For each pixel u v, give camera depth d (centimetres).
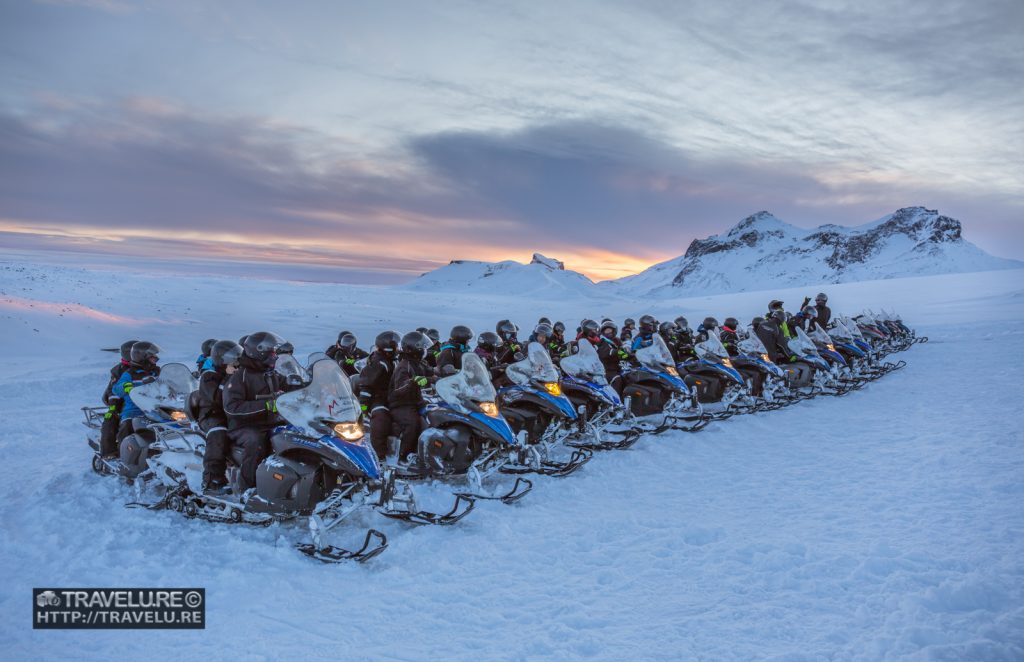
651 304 9456
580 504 712
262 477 612
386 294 12150
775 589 488
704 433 1073
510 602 480
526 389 895
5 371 2428
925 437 971
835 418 1184
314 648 417
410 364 781
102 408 907
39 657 412
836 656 387
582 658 397
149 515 694
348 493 622
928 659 378
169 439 730
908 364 1923
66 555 581
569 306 10631
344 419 609
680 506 697
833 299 5897
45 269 7588
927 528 592
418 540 601
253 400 646
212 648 420
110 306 5734
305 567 553
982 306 4097
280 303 8706
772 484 770
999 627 408
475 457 775
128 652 418
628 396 1094
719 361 1249
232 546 595
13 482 862
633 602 473
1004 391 1334
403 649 414
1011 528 578
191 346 3538
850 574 502
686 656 394
